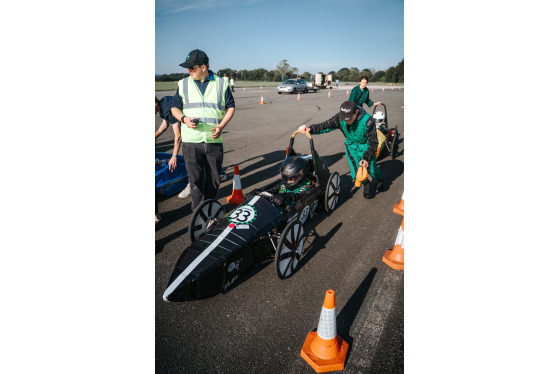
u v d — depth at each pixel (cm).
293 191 439
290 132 1188
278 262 336
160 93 2147
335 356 260
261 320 307
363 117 494
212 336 290
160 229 479
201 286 292
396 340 283
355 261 398
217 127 418
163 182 545
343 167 773
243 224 340
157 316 313
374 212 533
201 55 392
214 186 467
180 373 254
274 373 255
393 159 835
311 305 326
